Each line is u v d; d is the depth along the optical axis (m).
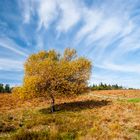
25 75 34.44
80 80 36.44
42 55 35.81
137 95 60.25
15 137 13.59
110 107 30.81
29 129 17.05
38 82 32.31
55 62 34.41
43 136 13.80
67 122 19.20
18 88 34.62
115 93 67.38
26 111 33.19
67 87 34.16
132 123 17.75
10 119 21.91
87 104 37.59
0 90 89.06
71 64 36.06
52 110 32.50
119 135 13.74
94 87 105.38
